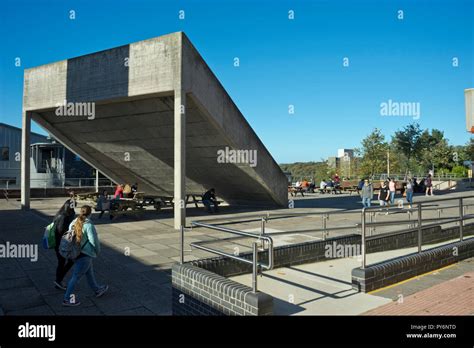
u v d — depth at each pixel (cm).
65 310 525
